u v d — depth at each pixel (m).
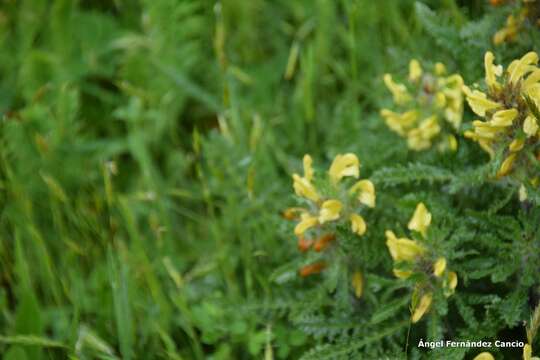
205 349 3.30
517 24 2.86
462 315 2.63
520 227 2.62
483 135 2.48
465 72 3.11
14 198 3.46
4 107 4.05
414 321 2.56
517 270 2.69
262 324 3.26
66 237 3.41
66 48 4.24
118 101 4.20
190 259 3.66
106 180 3.31
